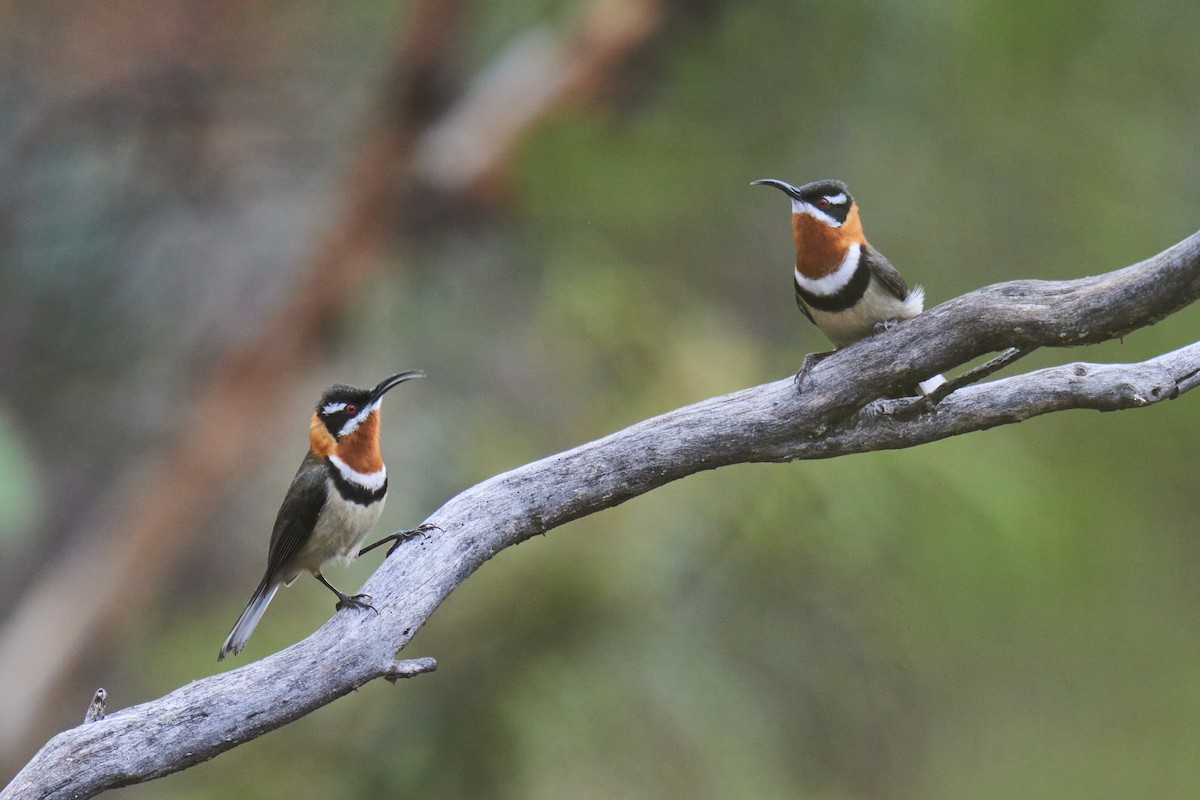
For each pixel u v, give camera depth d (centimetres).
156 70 1321
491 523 689
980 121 1339
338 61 1409
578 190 1306
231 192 1459
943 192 1380
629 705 1184
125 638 1427
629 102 1360
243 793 1196
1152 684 1611
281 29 1340
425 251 1409
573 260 1326
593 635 1196
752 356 1325
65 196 1424
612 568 1184
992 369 659
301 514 824
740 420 700
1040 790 1523
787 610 1273
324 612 1243
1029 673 1567
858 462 1214
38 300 1454
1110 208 1353
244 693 630
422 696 1188
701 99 1333
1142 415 1450
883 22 1286
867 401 694
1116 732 1603
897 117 1334
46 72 1309
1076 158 1355
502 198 1363
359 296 1401
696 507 1198
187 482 1373
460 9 1328
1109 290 636
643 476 703
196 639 1295
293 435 1606
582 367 1327
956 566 1252
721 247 1449
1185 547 1566
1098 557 1450
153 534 1372
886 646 1295
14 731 1330
